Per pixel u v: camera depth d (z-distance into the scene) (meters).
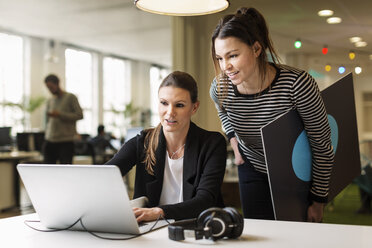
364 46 5.97
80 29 10.54
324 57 6.18
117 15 9.18
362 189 4.91
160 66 16.08
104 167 1.09
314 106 1.65
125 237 1.12
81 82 12.88
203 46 5.00
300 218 1.79
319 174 1.77
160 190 1.61
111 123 13.71
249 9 1.65
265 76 1.63
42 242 1.09
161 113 1.48
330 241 1.02
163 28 10.34
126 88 14.68
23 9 8.80
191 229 1.15
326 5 5.67
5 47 10.65
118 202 1.11
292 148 1.70
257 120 1.76
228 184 4.96
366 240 1.02
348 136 1.99
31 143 6.20
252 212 2.00
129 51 13.45
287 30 6.14
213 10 1.78
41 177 1.19
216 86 1.89
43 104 11.45
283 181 1.67
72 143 5.62
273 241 1.03
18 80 11.02
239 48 1.49
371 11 5.70
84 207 1.17
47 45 11.61
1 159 5.32
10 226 1.29
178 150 1.61
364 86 8.52
